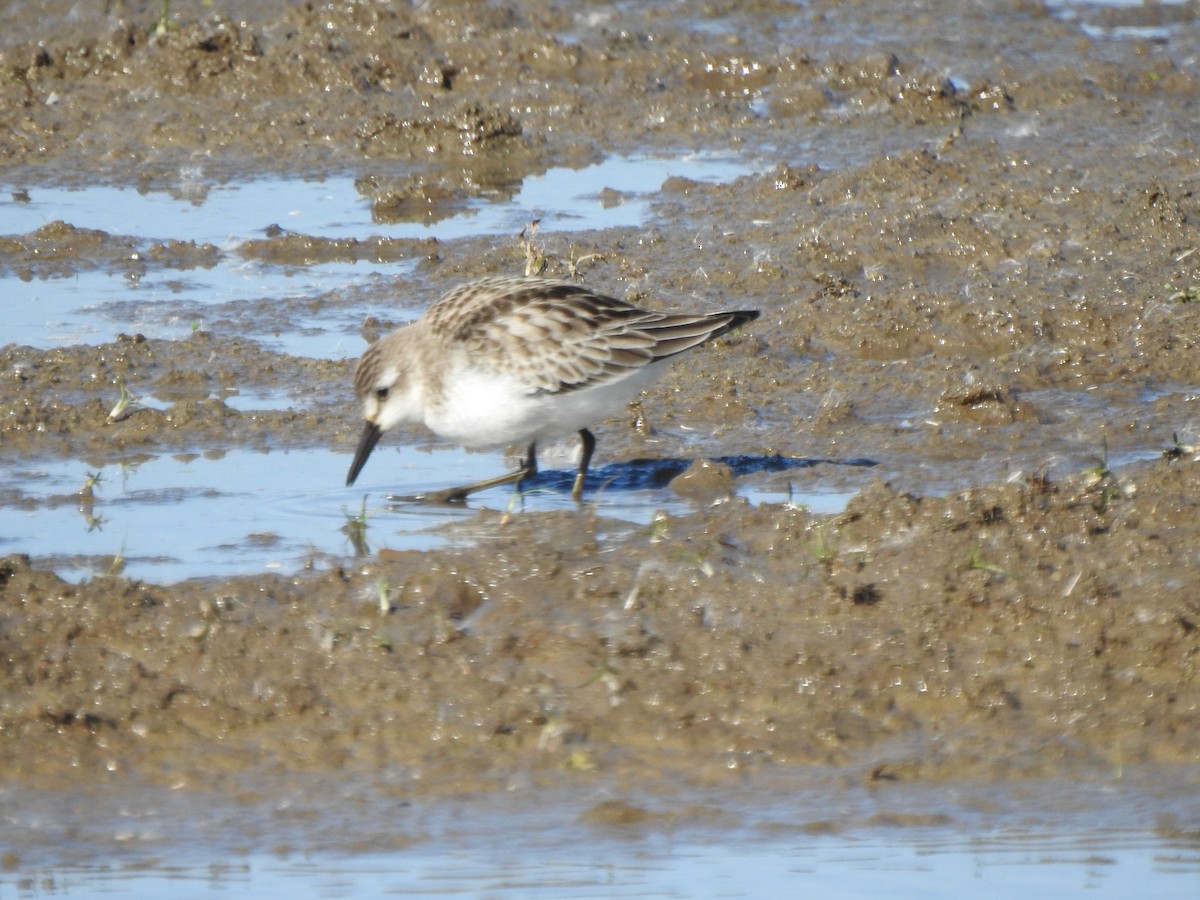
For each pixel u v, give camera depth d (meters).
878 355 16.95
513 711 10.42
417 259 19.80
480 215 21.28
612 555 12.35
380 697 10.61
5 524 13.16
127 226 20.86
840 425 15.18
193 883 9.10
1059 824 9.44
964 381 15.95
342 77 25.48
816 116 24.91
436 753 10.18
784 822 9.49
